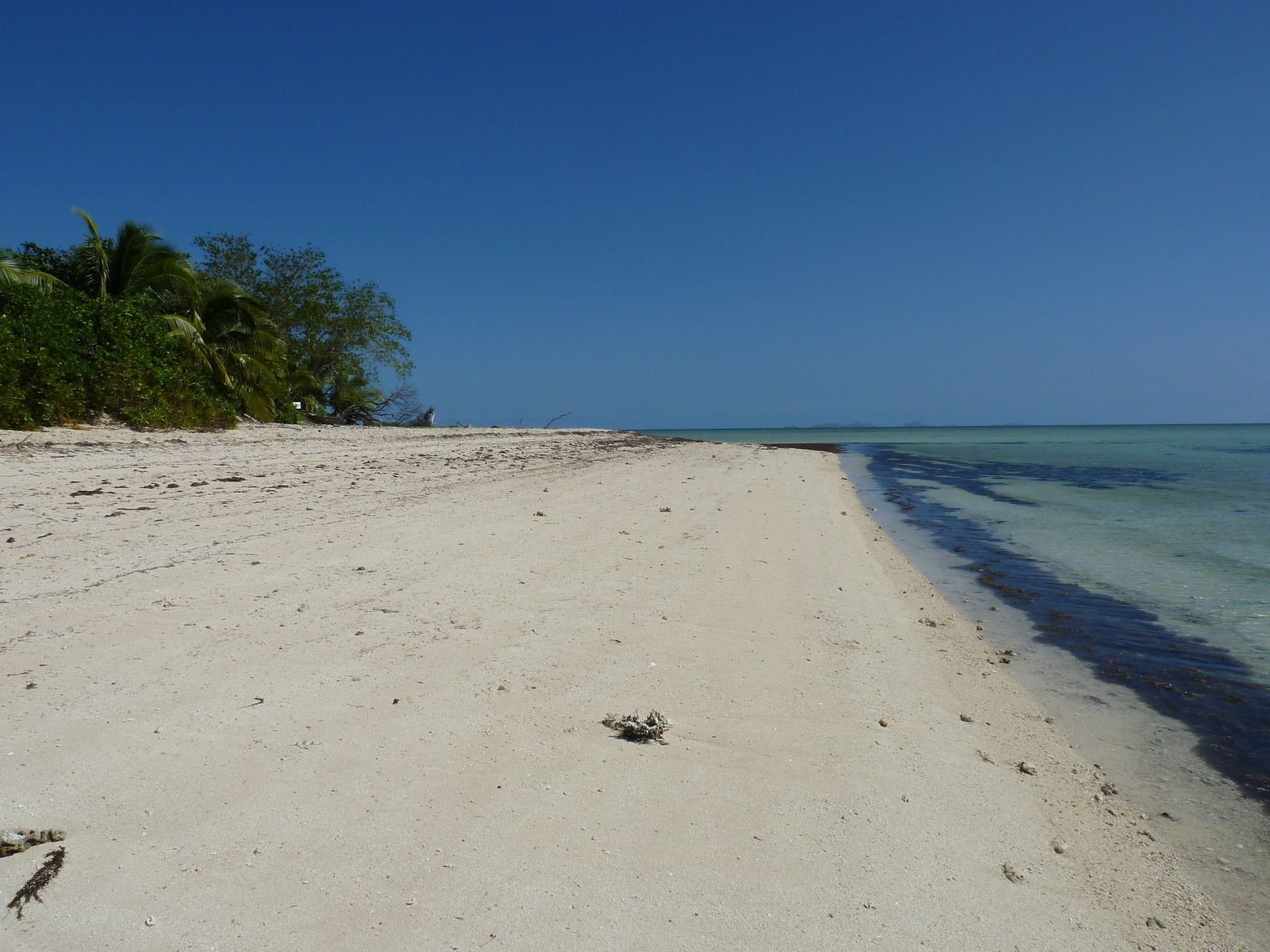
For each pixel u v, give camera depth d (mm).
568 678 4727
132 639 4746
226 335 26000
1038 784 3928
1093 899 2943
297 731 3707
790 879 2857
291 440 21094
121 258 22703
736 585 7539
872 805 3488
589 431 54344
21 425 15133
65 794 3006
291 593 6008
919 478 25719
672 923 2551
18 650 4430
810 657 5562
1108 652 6488
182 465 13297
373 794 3197
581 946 2404
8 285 17969
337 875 2654
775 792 3533
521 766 3561
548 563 7801
